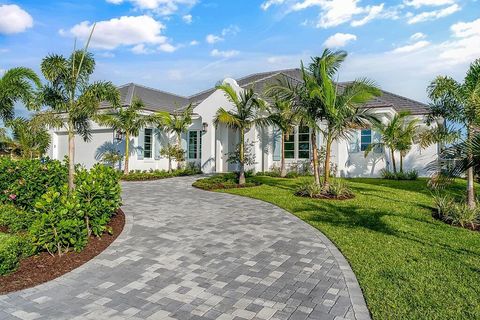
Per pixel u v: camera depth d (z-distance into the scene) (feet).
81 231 21.99
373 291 16.58
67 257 20.88
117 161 68.08
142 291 16.65
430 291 16.60
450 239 25.53
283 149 62.75
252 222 30.04
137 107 64.95
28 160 36.76
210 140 71.10
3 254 18.04
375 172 65.98
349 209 35.01
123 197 42.01
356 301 15.69
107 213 25.89
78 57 37.60
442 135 32.45
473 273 18.92
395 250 22.76
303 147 67.77
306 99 42.45
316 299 15.88
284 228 28.14
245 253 22.09
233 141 74.64
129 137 69.62
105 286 17.21
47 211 21.65
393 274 18.69
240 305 15.28
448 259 21.13
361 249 22.94
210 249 22.82
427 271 19.15
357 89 41.16
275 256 21.61
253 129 65.82
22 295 16.20
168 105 85.40
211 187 49.62
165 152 70.23
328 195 41.98
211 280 17.94
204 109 71.51
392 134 60.64
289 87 44.32
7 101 44.96
